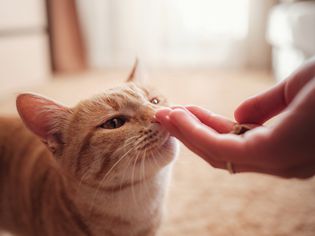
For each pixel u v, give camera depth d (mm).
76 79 976
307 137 133
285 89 171
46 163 293
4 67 783
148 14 1090
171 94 790
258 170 158
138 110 249
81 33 1104
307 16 583
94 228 267
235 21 1061
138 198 260
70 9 1074
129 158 236
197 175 450
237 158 150
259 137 143
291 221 352
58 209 268
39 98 252
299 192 405
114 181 246
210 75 1014
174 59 1120
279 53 841
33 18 894
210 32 1083
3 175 305
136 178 244
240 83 896
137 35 1108
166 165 248
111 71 1101
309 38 579
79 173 257
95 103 261
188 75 1020
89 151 250
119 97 258
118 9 1096
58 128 264
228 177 445
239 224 350
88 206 260
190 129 165
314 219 353
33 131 253
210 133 160
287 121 134
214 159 165
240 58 1091
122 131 241
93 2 1091
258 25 1054
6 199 306
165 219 338
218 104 704
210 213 370
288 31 677
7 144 311
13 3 807
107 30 1118
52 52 1100
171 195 403
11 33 811
